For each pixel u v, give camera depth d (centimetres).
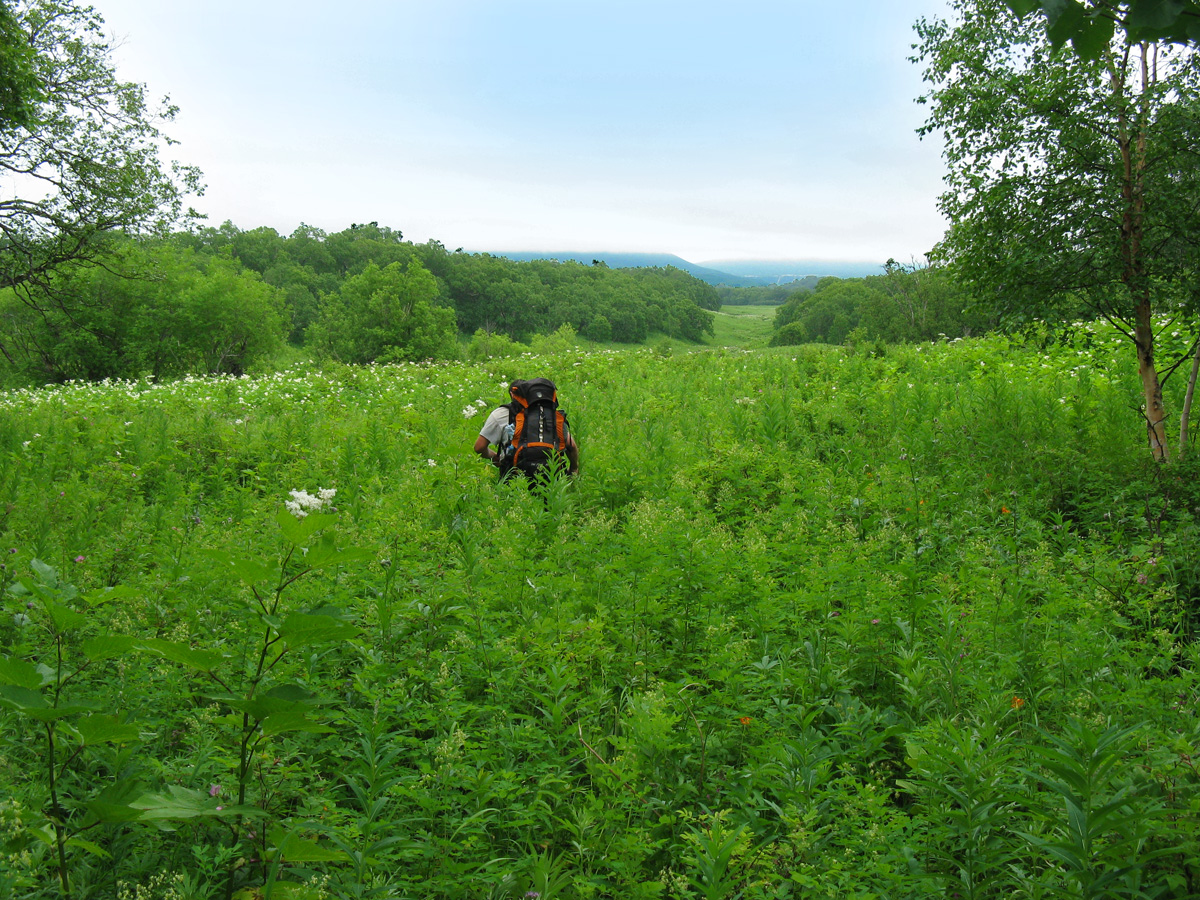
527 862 265
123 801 215
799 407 1150
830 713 360
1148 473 658
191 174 1858
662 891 266
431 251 15675
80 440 1184
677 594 475
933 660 374
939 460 824
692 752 326
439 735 326
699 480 797
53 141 1636
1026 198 759
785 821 262
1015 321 773
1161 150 687
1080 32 243
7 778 264
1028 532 598
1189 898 230
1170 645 380
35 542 575
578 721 345
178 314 5022
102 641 215
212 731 300
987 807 251
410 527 586
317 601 423
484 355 3988
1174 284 720
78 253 1777
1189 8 232
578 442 988
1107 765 235
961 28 782
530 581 481
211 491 933
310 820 261
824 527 618
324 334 7550
